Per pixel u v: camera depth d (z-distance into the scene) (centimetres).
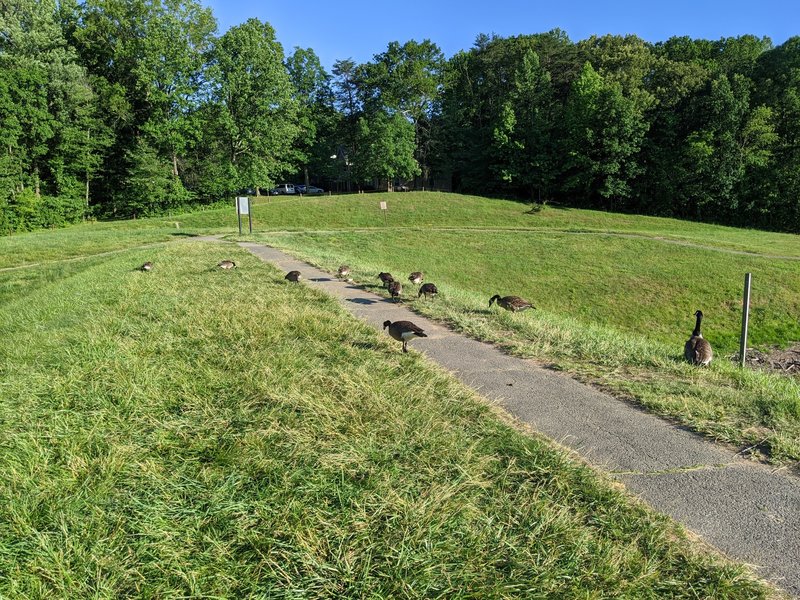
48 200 4466
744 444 447
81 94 4456
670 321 2352
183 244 2400
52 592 266
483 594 266
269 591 265
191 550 295
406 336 655
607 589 272
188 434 432
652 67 6325
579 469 388
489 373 631
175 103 4928
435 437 427
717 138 5459
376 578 275
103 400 493
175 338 725
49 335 761
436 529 310
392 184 7894
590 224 4953
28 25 4466
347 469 376
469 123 7225
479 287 2809
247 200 3247
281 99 5425
